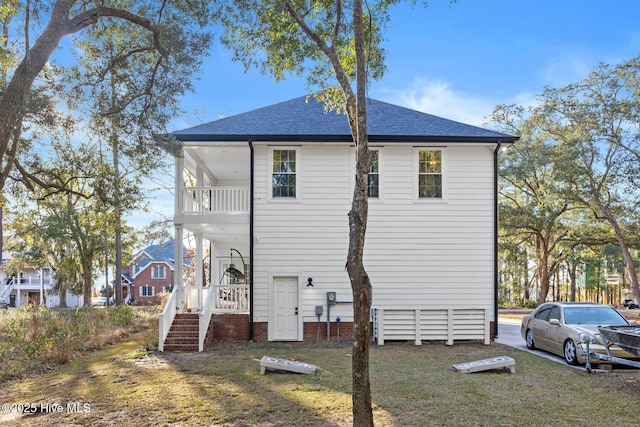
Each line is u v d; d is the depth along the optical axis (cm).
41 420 652
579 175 2481
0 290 5034
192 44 1154
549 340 1114
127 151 1273
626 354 934
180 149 1307
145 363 1046
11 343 1284
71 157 1539
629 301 4066
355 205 603
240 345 1324
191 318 1373
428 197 1456
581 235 2845
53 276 4297
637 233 2520
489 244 1452
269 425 602
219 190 1483
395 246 1436
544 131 2744
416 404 686
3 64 1190
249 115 1599
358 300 571
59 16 898
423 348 1243
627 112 2362
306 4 948
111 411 682
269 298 1415
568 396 734
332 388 782
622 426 592
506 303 3978
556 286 4972
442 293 1430
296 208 1436
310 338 1408
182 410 672
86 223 2595
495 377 870
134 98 1235
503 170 2923
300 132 1427
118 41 1245
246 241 1898
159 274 5419
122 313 1941
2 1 1036
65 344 1243
